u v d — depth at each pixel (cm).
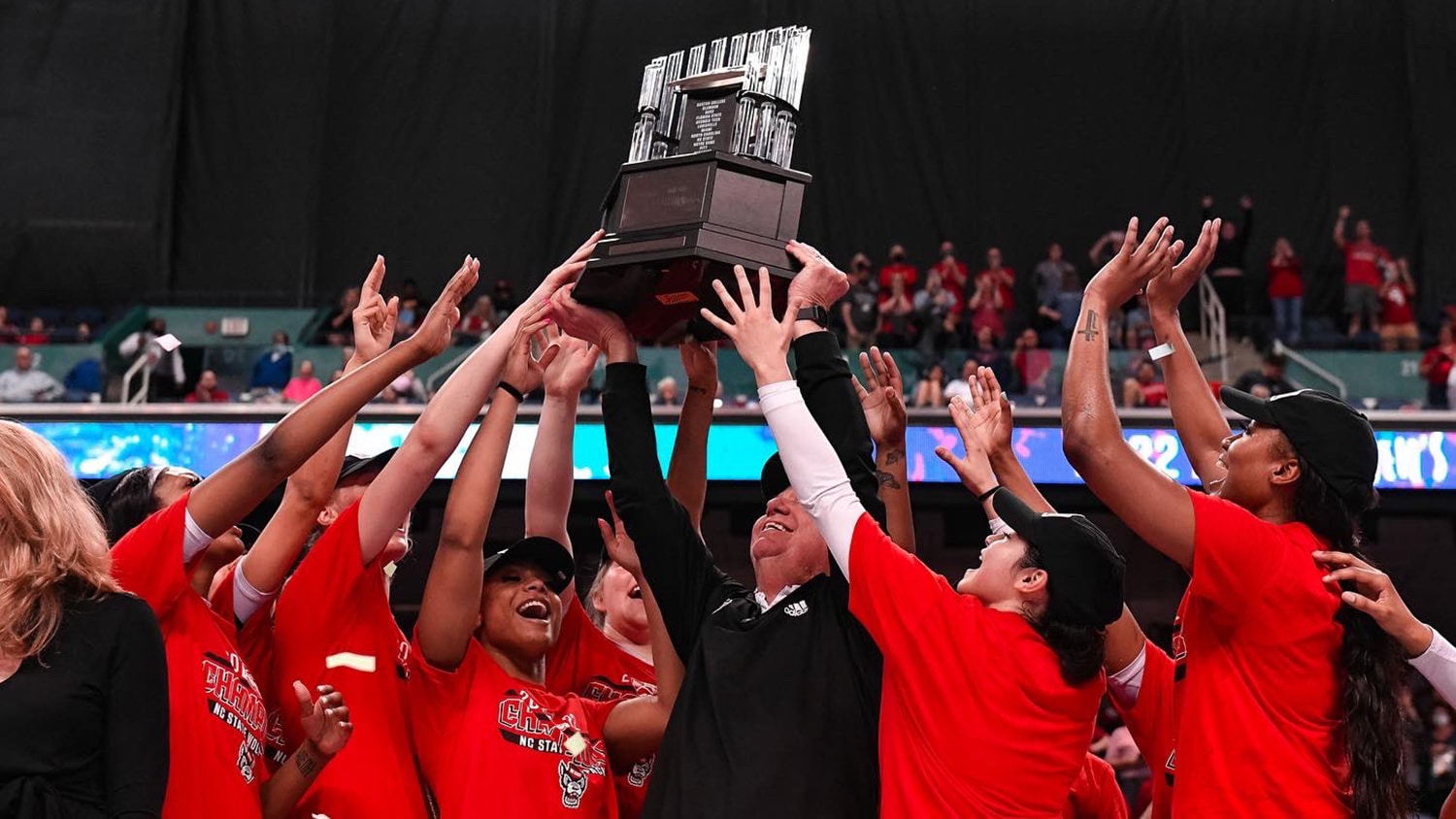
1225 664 242
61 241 1659
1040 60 1730
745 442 1084
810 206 1694
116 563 239
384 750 276
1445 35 1712
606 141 1722
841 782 238
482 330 1352
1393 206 1703
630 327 283
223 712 248
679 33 1730
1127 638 278
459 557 275
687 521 270
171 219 1677
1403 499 1116
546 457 313
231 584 280
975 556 1188
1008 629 228
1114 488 240
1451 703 238
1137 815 747
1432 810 829
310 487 279
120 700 206
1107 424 243
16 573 206
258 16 1716
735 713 244
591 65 1733
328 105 1720
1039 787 223
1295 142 1717
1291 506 251
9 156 1669
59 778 200
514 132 1723
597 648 326
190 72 1708
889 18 1727
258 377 1208
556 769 278
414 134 1722
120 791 200
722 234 248
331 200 1709
